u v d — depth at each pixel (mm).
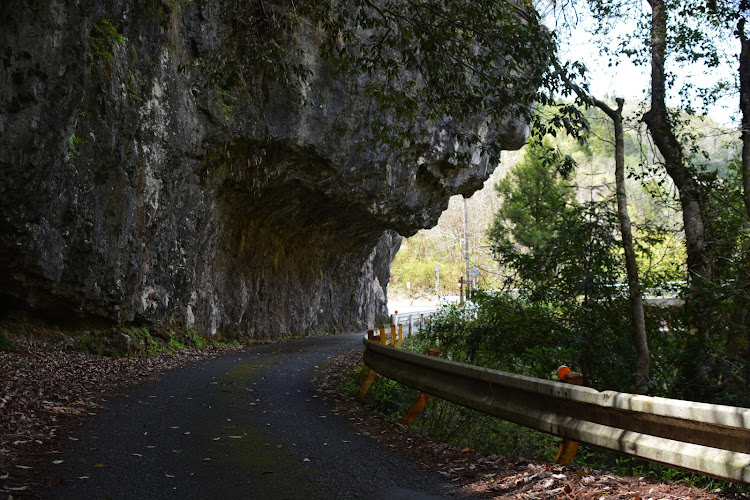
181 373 12266
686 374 12891
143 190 14523
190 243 18047
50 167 10625
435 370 7488
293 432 7109
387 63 12430
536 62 11328
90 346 13570
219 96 17047
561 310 14531
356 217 27906
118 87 12586
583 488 4699
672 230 14445
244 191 20734
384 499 4723
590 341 13781
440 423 9539
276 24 16781
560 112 11672
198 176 17859
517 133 27422
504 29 11484
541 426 5465
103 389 9664
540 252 14836
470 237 72875
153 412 8039
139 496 4637
